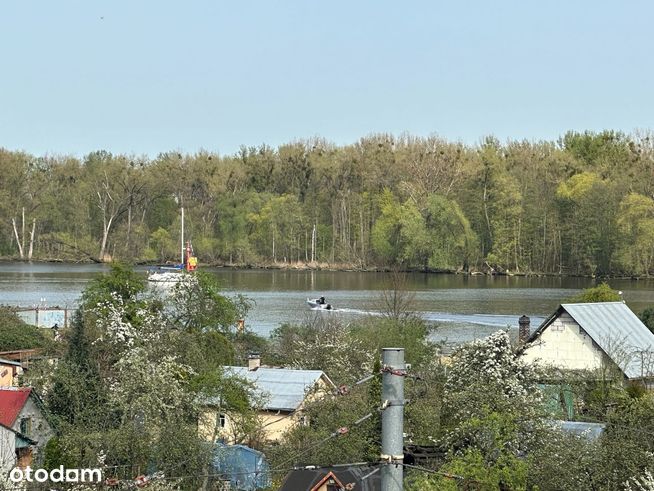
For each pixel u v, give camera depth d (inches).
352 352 5059.1
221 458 3287.4
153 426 3164.4
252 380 4170.8
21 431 3550.7
